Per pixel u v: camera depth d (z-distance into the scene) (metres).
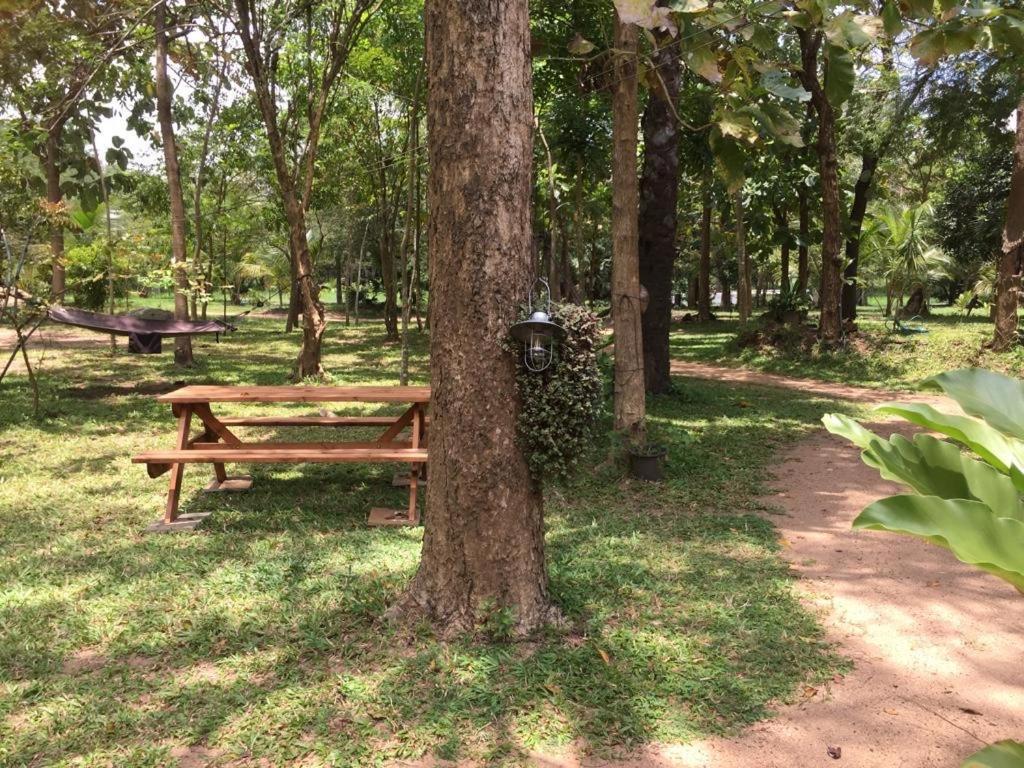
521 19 3.19
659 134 10.22
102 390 11.59
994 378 1.89
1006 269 14.55
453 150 3.18
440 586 3.47
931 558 4.73
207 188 27.19
